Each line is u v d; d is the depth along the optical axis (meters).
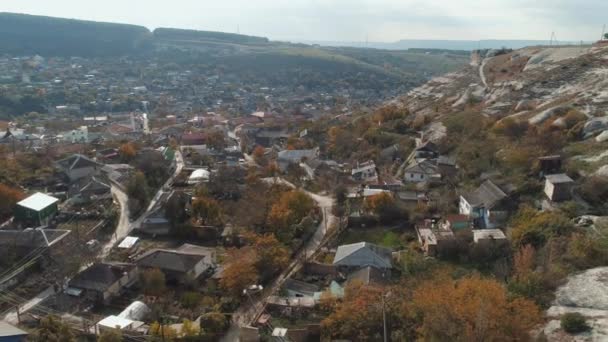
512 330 31.78
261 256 55.53
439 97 143.50
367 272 50.66
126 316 45.25
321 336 41.31
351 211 71.69
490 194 60.75
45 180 87.69
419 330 35.81
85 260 57.97
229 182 86.75
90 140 134.75
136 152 107.50
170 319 46.22
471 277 43.47
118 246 63.78
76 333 43.31
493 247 51.91
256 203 74.19
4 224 68.19
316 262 56.00
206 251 59.12
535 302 36.66
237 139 143.62
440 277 46.56
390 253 55.47
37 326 44.47
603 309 33.31
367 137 109.75
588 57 112.56
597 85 89.00
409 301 41.41
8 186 77.19
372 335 38.78
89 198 79.25
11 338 37.25
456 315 33.66
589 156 61.47
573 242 43.06
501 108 100.25
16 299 50.03
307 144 121.12
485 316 31.62
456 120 99.62
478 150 78.50
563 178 56.38
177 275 54.25
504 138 78.88
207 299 48.97
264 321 44.41
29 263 55.56
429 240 56.69
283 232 65.31
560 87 99.44
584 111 76.88
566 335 31.09
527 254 44.91
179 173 99.69
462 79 155.00
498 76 136.25
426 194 73.00
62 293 50.56
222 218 72.50
